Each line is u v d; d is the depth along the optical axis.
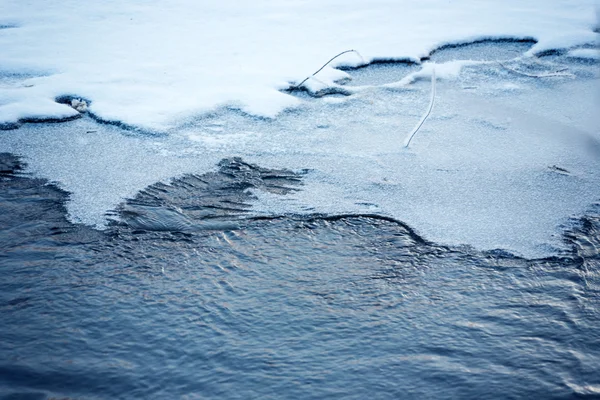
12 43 6.72
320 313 3.05
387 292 3.20
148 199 3.99
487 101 5.56
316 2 8.56
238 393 2.58
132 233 3.66
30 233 3.63
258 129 4.96
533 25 7.59
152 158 4.49
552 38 7.05
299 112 5.29
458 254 3.48
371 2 8.53
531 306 3.10
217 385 2.62
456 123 5.11
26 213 3.82
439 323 2.99
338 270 3.37
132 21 7.68
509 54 6.84
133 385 2.62
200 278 3.30
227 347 2.83
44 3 8.44
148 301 3.12
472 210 3.88
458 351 2.82
